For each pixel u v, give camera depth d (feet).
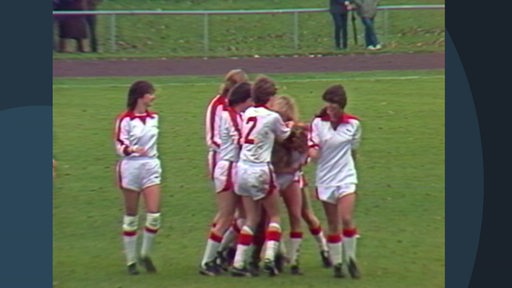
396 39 433.89
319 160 155.84
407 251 173.68
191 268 163.94
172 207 204.23
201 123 282.36
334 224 156.97
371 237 182.60
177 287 152.15
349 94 324.19
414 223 192.54
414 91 330.75
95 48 404.16
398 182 223.71
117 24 436.76
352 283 154.51
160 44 428.15
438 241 179.83
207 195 213.46
